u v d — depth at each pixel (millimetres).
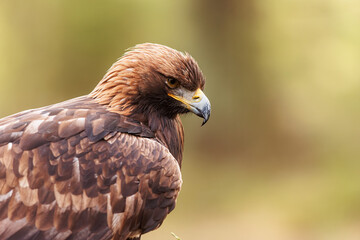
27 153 5246
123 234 5539
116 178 5441
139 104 6055
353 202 15617
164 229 15594
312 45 18953
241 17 19344
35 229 5148
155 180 5617
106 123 5637
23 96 19734
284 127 19375
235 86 19469
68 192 5273
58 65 19469
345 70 18469
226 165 19109
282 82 19422
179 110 6184
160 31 19156
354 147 17281
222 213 16250
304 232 14953
